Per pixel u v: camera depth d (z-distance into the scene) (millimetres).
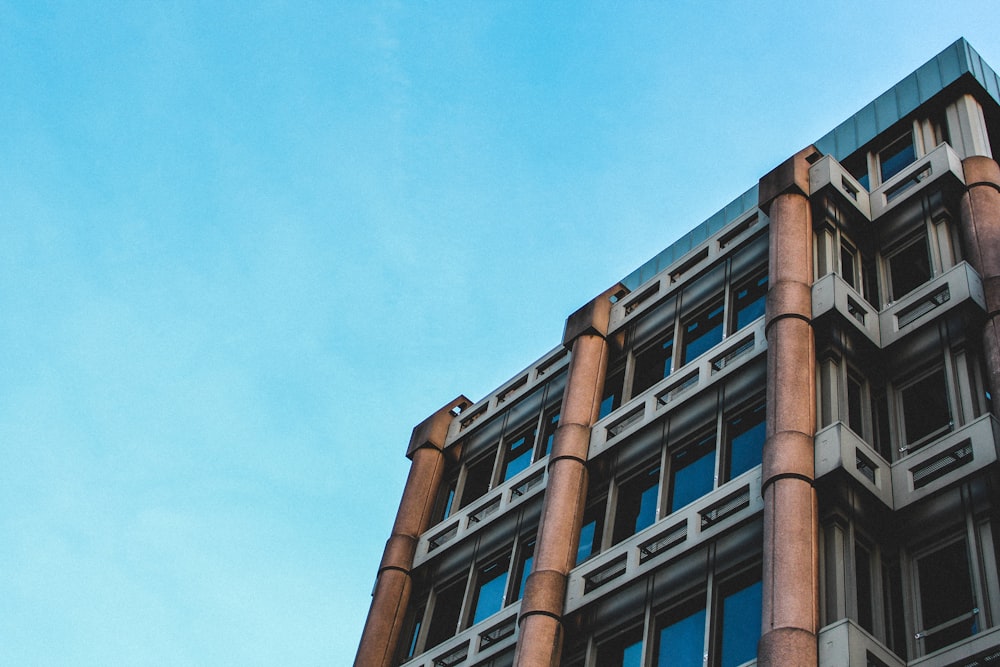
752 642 28000
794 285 33406
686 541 31391
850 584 26609
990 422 27484
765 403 33031
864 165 40094
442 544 42562
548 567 34781
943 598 26406
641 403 37406
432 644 39906
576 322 43438
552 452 38656
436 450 47500
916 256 34812
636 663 31031
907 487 28578
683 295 40562
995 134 39125
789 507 27734
